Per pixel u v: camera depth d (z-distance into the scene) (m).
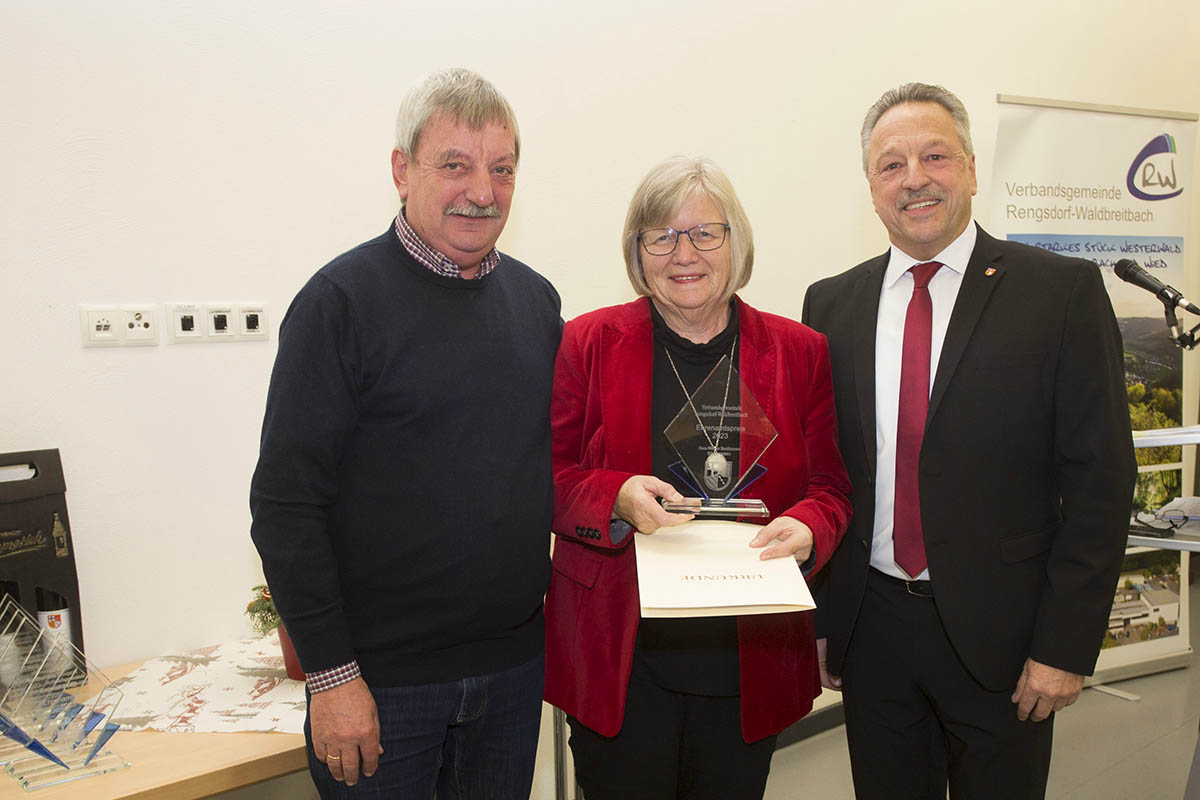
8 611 1.60
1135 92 3.66
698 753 1.45
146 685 1.71
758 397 1.42
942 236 1.50
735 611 1.08
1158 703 3.25
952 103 1.52
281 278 2.01
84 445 1.80
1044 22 3.35
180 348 1.89
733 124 2.70
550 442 1.45
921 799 1.60
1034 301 1.43
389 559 1.29
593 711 1.38
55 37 1.69
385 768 1.31
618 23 2.44
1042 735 1.50
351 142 2.06
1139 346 3.49
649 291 1.42
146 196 1.82
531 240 2.37
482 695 1.37
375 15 2.05
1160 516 1.85
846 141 2.96
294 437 1.20
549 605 1.49
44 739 1.42
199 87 1.85
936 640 1.49
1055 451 1.44
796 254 2.91
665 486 1.25
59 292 1.75
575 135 2.40
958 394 1.44
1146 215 3.50
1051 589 1.41
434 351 1.29
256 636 2.03
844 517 1.44
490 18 2.22
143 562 1.89
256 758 1.41
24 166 1.69
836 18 2.87
